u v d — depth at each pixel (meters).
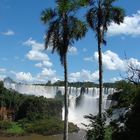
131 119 36.47
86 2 50.53
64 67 51.50
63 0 50.78
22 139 118.00
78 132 133.25
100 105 49.78
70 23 51.25
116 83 42.09
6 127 132.50
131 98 39.38
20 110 148.12
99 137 43.09
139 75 41.47
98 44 50.56
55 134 130.00
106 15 50.28
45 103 149.38
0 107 146.00
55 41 51.53
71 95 172.75
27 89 184.75
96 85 180.62
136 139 35.78
